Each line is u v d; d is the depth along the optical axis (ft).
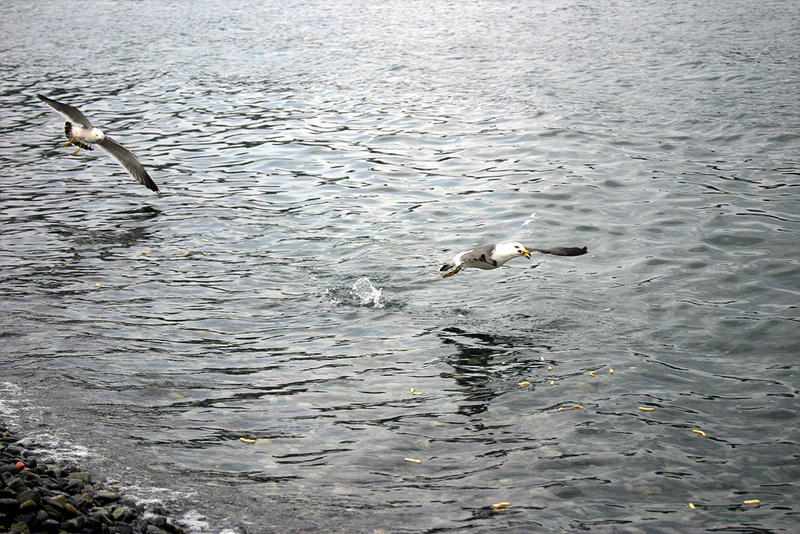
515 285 42.24
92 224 52.42
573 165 61.26
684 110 73.00
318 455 27.63
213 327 37.81
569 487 25.72
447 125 73.56
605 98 78.84
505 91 83.76
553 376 33.04
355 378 33.09
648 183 56.75
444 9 138.41
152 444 28.02
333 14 138.31
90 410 30.09
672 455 27.43
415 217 52.75
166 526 23.26
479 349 35.58
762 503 24.93
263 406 30.86
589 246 47.21
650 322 37.65
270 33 124.16
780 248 44.96
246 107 83.25
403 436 28.84
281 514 24.25
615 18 122.01
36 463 25.13
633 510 24.62
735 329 36.55
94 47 119.44
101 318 38.45
